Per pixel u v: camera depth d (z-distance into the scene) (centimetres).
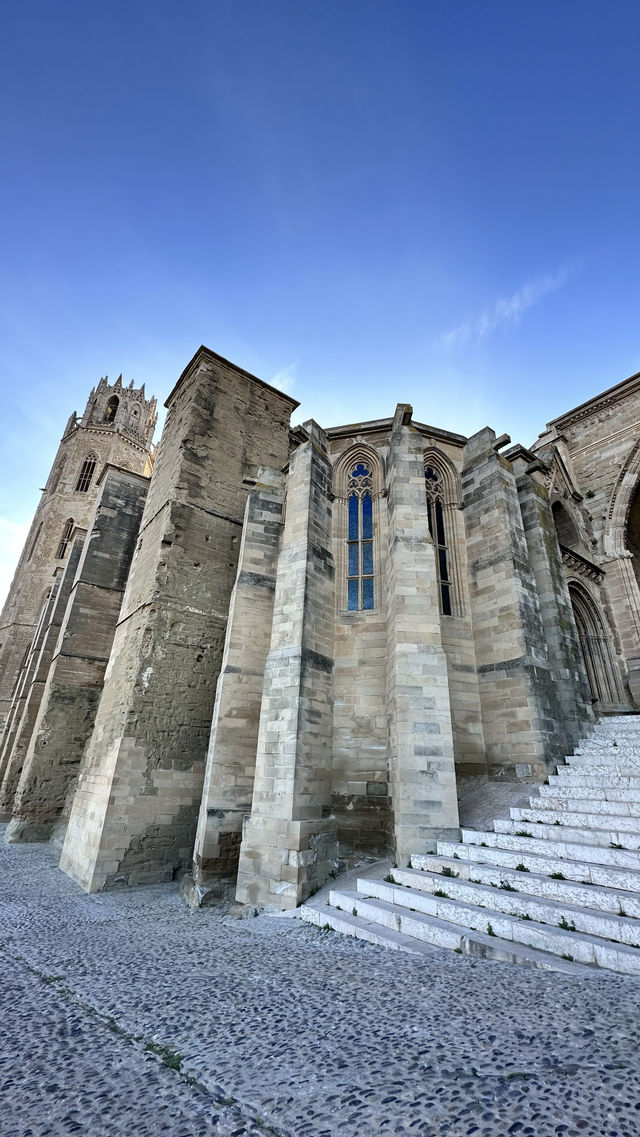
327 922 845
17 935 875
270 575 1524
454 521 1698
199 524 1744
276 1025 480
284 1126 325
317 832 1072
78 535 2975
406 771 1057
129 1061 429
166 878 1327
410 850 991
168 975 657
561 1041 390
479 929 693
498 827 966
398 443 1486
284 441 2170
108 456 5175
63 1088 388
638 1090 318
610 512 2569
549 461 2492
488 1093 331
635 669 2225
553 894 700
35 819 2006
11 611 4262
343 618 1521
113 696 1611
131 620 1684
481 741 1382
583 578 2341
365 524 1702
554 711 1333
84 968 696
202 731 1508
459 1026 436
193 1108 354
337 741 1374
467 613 1551
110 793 1309
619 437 2673
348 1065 391
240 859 1080
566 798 959
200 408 1923
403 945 694
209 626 1636
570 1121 297
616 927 591
